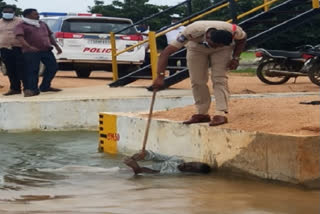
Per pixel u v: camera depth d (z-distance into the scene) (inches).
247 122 275.1
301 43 1154.7
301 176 234.1
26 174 272.5
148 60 681.0
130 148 329.1
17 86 492.1
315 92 485.1
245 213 199.9
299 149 233.8
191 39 275.6
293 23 471.5
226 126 272.2
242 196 224.1
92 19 657.0
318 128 246.4
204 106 290.0
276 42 1141.1
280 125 259.8
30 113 430.6
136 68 676.1
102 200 219.1
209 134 274.8
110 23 661.9
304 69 532.1
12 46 477.7
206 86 288.0
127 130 330.6
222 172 267.9
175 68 488.1
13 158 315.6
